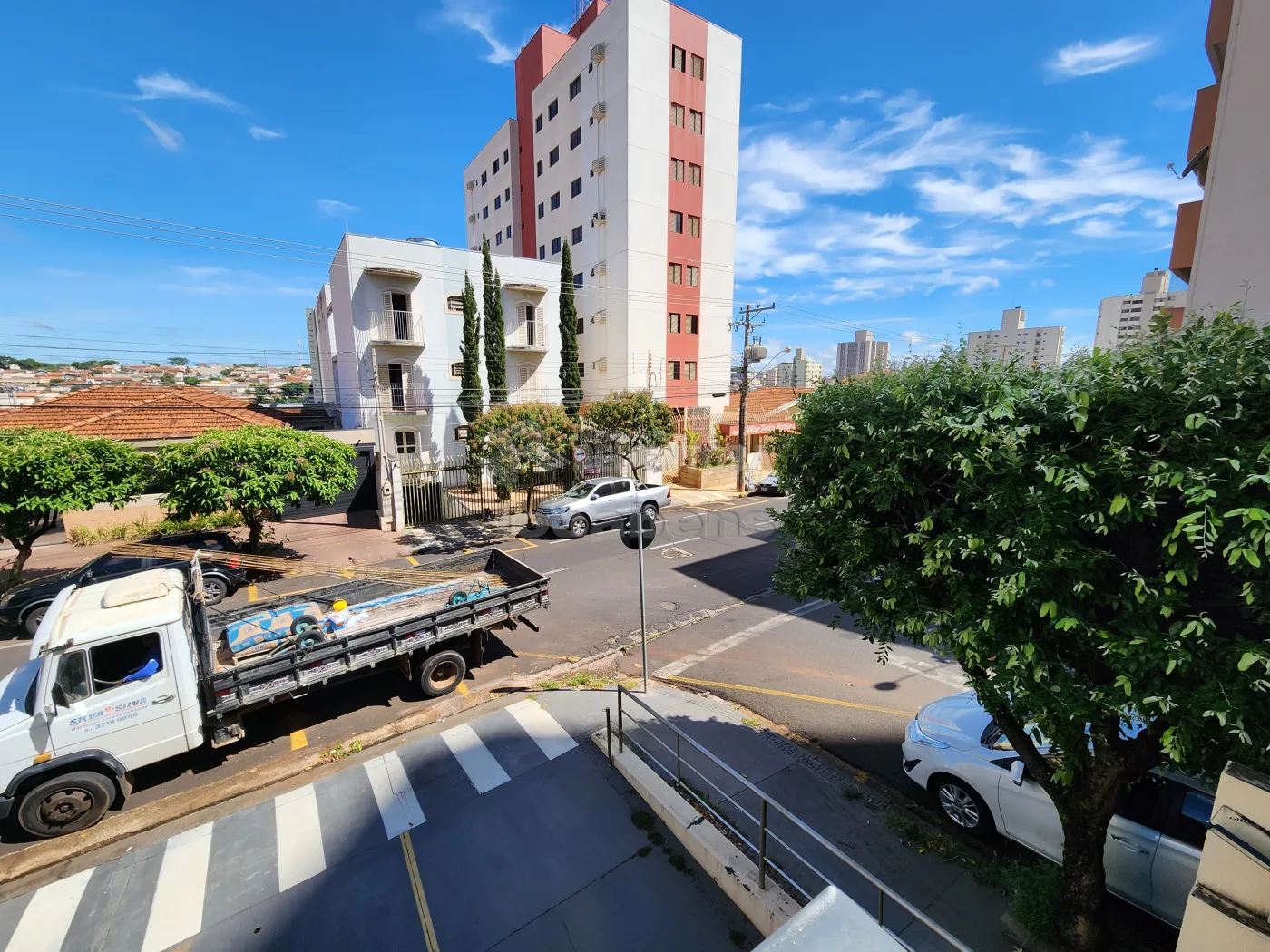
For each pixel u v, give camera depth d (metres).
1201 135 8.59
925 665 9.22
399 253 25.16
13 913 4.71
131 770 5.95
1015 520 3.13
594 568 14.44
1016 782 5.00
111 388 23.23
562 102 34.06
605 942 4.32
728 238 33.62
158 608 6.19
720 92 32.03
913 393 3.63
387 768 6.47
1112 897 4.66
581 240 33.44
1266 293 6.80
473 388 25.19
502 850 5.25
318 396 36.84
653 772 6.05
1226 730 2.77
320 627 7.49
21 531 11.44
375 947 4.33
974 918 4.45
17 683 6.15
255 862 5.17
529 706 7.79
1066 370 3.22
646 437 22.22
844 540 4.08
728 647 9.91
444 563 10.10
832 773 6.35
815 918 2.08
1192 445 2.62
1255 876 1.99
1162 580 2.85
